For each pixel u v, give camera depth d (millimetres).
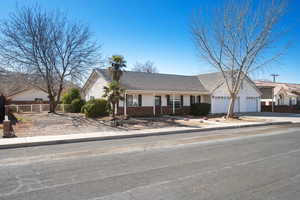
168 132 13281
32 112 24672
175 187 4723
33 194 4406
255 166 6258
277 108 32031
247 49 20719
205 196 4273
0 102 17062
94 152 8141
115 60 17094
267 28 19656
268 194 4371
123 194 4383
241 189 4613
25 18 19516
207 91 26656
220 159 7043
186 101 26266
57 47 20828
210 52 21672
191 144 9688
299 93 39906
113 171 5844
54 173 5691
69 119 17812
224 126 15789
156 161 6812
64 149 8750
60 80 21828
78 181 5113
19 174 5625
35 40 19797
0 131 12414
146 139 11164
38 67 19984
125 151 8289
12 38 19266
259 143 9891
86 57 21828
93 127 14562
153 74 27688
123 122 16672
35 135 11602
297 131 14203
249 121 19578
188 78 30250
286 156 7453
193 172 5727
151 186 4785
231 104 21438
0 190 4617
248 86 31125
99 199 4168
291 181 5078
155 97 24031
